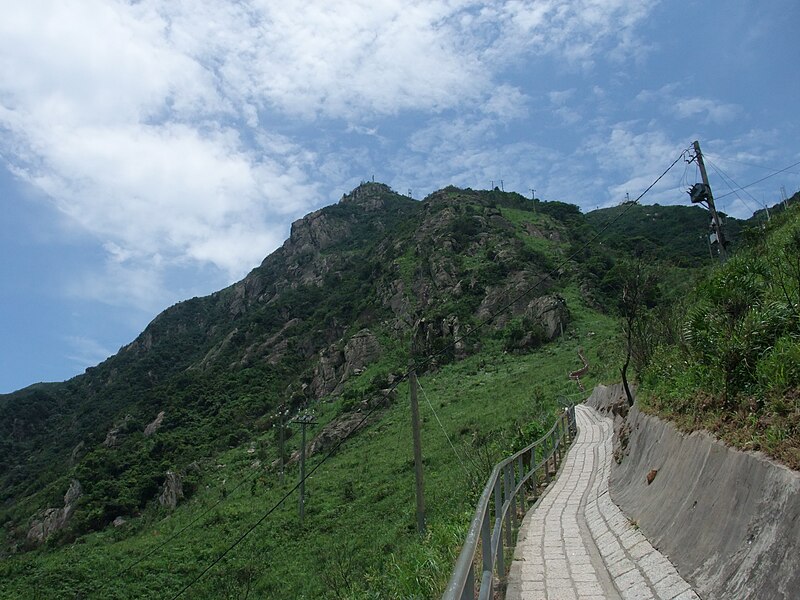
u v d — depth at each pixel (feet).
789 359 16.93
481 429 108.27
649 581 17.01
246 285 428.97
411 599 23.71
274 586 73.36
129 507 152.97
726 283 24.12
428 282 245.24
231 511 117.60
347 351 213.25
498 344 189.88
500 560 19.66
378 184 549.54
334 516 95.25
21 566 119.85
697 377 22.59
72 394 391.86
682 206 319.06
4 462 302.45
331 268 363.56
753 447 15.38
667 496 20.75
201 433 201.57
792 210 57.82
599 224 337.31
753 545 13.37
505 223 296.10
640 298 66.49
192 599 81.51
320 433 157.89
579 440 61.57
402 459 112.47
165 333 427.74
